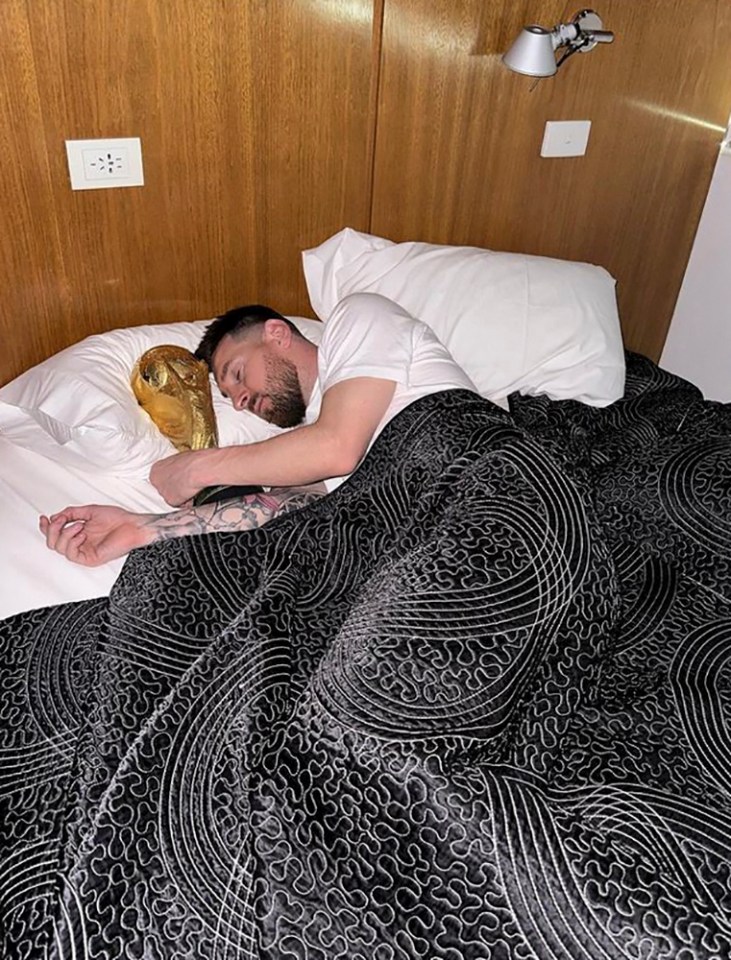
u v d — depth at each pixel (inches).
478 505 39.6
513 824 29.4
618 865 28.5
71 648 39.4
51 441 54.4
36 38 50.5
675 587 43.6
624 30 70.9
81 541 46.5
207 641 38.3
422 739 31.7
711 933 26.8
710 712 36.1
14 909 29.8
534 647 35.4
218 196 61.3
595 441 57.9
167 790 32.3
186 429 54.6
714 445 51.6
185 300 64.4
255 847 30.6
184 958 29.0
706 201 86.4
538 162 74.0
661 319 93.0
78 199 56.6
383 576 38.9
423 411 47.9
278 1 56.4
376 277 65.4
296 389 55.0
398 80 63.6
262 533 43.4
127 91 54.5
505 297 64.1
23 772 34.4
